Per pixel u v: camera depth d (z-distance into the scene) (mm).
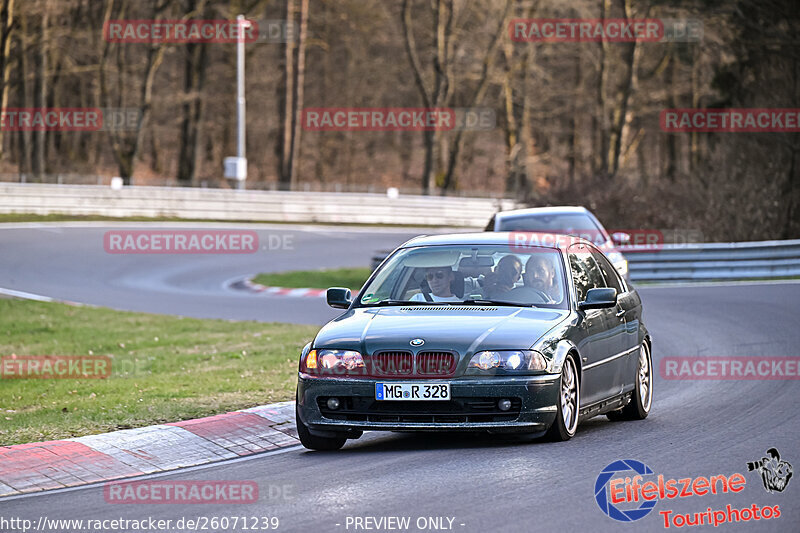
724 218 100812
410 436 30453
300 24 195500
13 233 123250
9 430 31516
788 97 109250
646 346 34438
